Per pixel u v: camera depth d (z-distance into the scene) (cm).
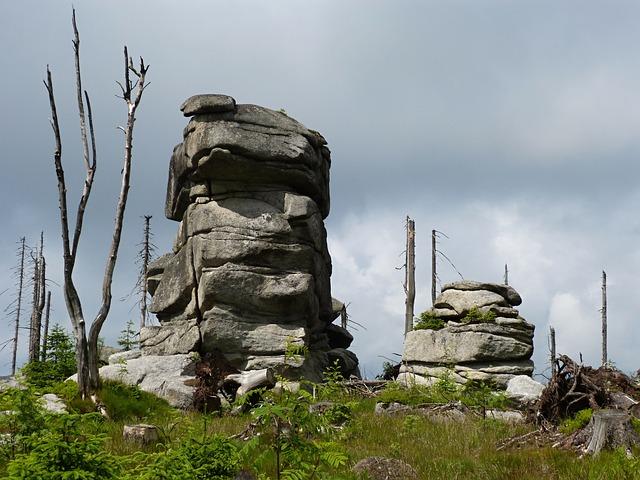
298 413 886
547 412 1961
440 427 1831
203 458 940
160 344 2961
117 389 2250
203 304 2930
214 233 2959
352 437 1727
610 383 2114
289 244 3002
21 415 1359
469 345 2856
